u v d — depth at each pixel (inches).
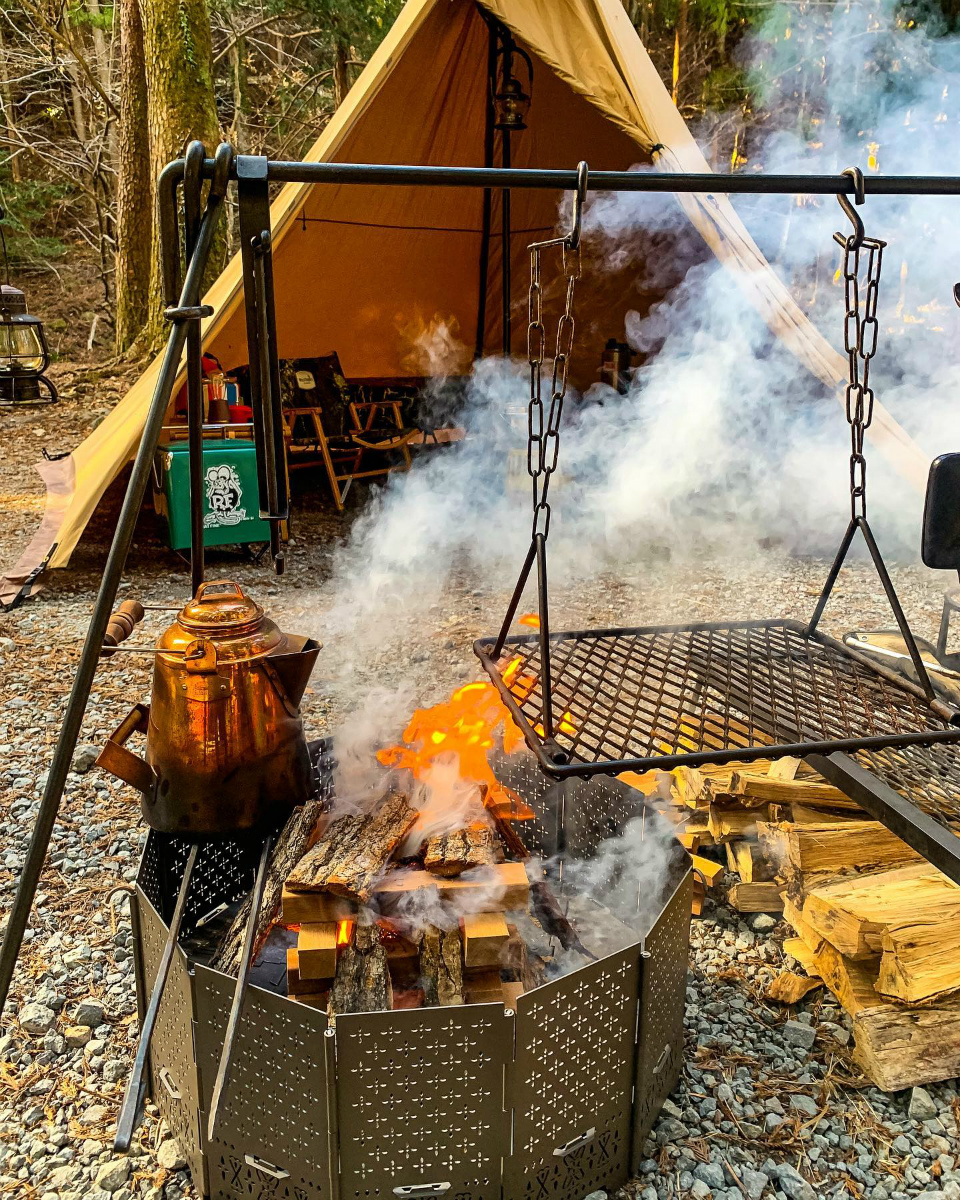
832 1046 77.9
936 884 80.0
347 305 297.4
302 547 231.5
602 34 186.9
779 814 93.7
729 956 89.5
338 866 65.5
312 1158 59.9
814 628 86.6
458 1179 60.6
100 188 613.6
